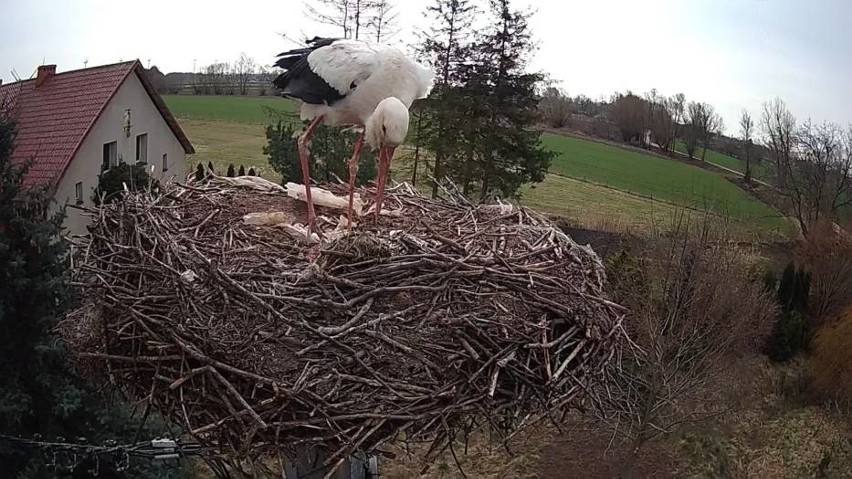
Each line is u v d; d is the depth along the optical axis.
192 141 24.42
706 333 12.11
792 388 15.13
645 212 19.98
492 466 11.87
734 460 12.89
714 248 13.80
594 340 3.80
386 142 4.31
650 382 11.27
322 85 4.71
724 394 14.05
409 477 11.41
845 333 14.94
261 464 3.57
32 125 15.19
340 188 5.79
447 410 3.32
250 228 4.54
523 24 18.39
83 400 7.94
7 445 7.76
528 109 18.75
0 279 7.64
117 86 15.73
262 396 3.30
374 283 3.61
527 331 3.55
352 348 3.34
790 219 21.77
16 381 7.84
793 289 17.00
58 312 7.77
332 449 3.29
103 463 7.99
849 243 18.33
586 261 4.47
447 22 18.62
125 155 16.59
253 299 3.40
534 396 3.59
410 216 4.98
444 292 3.64
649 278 12.84
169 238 4.00
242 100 30.86
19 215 7.76
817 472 13.05
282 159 14.31
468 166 18.38
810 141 22.11
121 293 3.75
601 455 12.09
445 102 18.16
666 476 12.09
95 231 4.51
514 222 4.85
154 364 3.56
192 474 9.66
